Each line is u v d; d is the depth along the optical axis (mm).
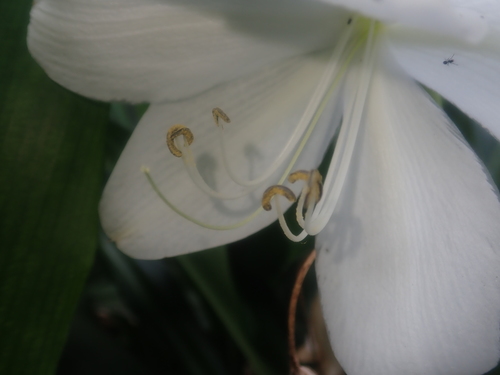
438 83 251
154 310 312
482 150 307
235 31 247
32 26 238
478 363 252
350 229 261
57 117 247
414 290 255
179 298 316
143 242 258
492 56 237
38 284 248
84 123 249
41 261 248
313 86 260
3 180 244
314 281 301
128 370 316
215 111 250
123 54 245
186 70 251
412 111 256
